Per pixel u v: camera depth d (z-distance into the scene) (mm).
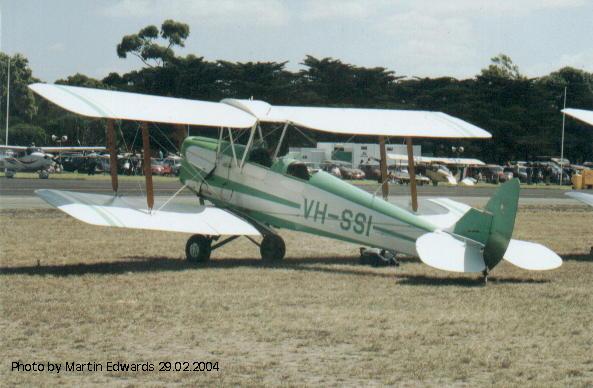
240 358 8172
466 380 7488
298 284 12719
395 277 13648
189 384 7336
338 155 83500
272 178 15836
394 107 108875
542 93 120562
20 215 25453
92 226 22516
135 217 14742
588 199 18078
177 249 17938
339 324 9695
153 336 9023
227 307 10680
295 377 7539
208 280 13062
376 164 82312
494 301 11281
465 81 122188
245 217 16188
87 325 9508
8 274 13461
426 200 17609
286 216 15602
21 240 18812
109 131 15969
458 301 11258
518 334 9281
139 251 17406
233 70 99438
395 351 8484
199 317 10016
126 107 14086
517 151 111750
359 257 16750
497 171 86688
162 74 99125
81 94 14086
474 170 89438
